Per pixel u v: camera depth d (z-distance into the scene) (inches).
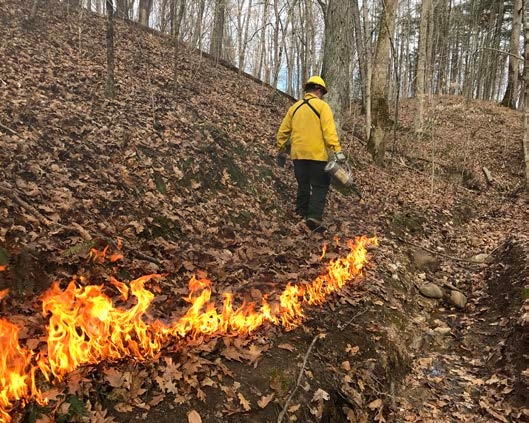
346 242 231.9
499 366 173.0
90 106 259.4
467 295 238.8
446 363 183.2
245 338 143.8
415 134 653.9
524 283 206.7
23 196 158.6
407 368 176.4
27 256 132.4
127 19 484.1
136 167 216.8
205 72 469.1
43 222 150.5
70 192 175.6
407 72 1035.9
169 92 346.6
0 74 256.5
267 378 131.1
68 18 433.4
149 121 272.4
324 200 236.1
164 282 156.9
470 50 1093.8
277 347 145.7
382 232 279.3
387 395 154.7
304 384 135.0
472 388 166.4
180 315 141.0
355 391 146.1
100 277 143.5
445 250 299.9
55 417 99.4
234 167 268.5
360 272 217.0
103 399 107.7
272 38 869.8
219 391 121.2
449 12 1104.8
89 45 385.4
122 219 178.2
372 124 477.4
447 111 856.9
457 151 601.6
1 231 134.7
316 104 230.2
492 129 757.9
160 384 114.9
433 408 156.6
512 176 574.2
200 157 257.1
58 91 264.5
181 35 506.3
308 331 159.0
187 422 110.3
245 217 229.9
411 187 418.6
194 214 209.8
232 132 320.8
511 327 185.2
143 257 162.6
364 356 162.6
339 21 352.8
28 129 204.8
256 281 173.0
